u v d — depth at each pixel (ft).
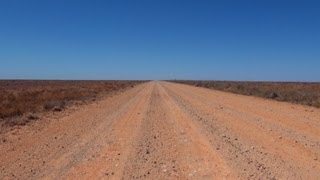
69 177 26.08
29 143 39.24
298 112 69.82
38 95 120.57
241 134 44.45
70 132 46.93
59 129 49.67
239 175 26.17
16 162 30.68
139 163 30.12
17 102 89.86
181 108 80.23
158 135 44.29
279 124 53.01
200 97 121.70
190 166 29.04
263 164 29.37
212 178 25.58
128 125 53.31
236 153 33.68
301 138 41.16
